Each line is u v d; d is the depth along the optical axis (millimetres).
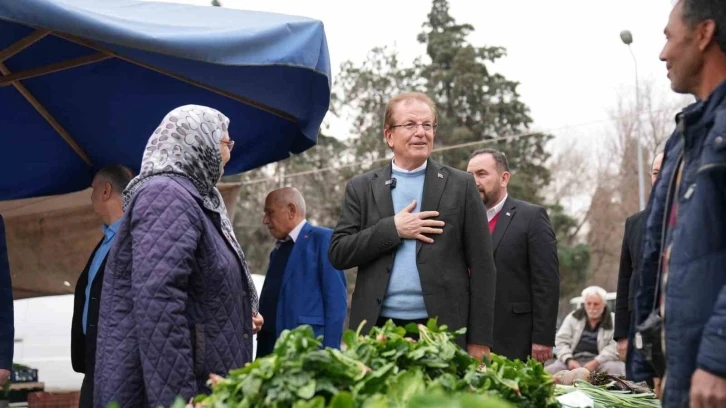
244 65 4285
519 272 5098
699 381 2131
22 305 12227
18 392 8914
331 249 4113
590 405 3156
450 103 41906
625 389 4188
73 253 7816
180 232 3145
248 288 3500
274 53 4375
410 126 4051
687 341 2236
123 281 3252
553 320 5020
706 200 2234
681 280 2264
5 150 5613
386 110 4191
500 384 2596
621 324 5020
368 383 2289
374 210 4066
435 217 3957
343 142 40219
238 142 5621
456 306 3869
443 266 3887
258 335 5523
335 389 2246
